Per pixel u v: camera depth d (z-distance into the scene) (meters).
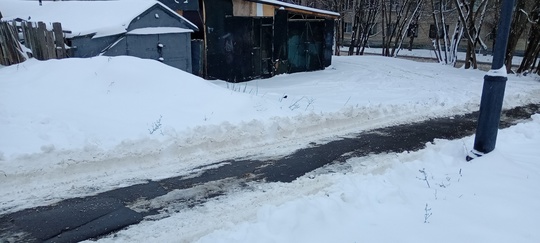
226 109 7.73
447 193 4.51
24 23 10.35
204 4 13.30
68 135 5.79
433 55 35.22
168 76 8.26
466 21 20.25
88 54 10.30
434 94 12.01
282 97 10.44
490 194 4.47
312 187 4.76
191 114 7.20
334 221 3.78
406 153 6.07
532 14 18.56
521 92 12.95
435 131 8.00
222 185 4.93
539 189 4.61
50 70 7.79
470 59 20.41
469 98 11.55
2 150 5.11
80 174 5.03
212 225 3.90
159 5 11.43
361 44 32.28
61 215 4.08
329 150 6.49
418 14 30.30
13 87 7.16
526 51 18.94
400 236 3.55
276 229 3.61
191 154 5.96
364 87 13.26
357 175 5.00
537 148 6.39
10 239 3.63
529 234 3.62
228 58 13.75
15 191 4.52
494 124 5.66
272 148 6.50
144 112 6.95
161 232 3.78
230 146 6.42
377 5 29.59
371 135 7.52
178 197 4.57
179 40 12.02
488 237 3.55
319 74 16.08
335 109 9.17
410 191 4.58
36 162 4.98
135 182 4.96
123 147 5.64
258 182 5.05
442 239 3.51
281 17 15.36
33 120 6.04
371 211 4.02
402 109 9.63
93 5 12.68
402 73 16.84
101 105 6.93
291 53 16.25
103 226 3.88
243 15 13.76
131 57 8.46
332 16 17.67
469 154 5.83
